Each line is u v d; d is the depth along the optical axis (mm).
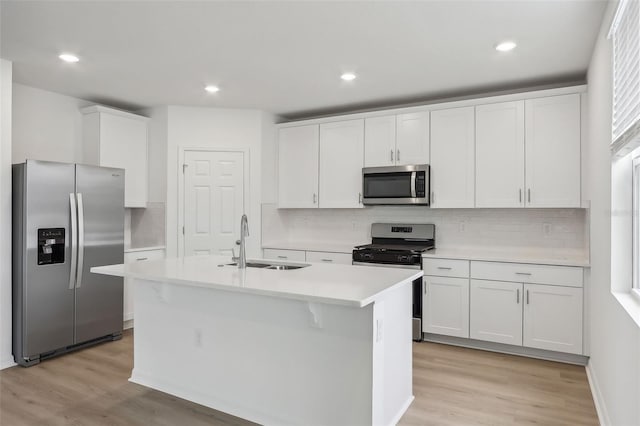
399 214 4695
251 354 2566
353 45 3012
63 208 3521
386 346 2373
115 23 2674
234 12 2527
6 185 3303
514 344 3557
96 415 2562
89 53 3164
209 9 2494
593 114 2988
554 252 3928
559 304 3383
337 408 2273
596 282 2840
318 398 2336
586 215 3582
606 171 2402
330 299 1929
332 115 5055
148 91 4133
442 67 3438
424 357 3533
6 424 2438
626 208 2215
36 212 3344
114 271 2680
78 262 3604
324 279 2393
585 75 3607
